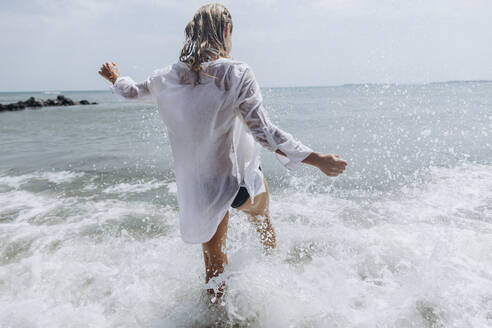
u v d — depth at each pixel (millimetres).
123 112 21406
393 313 1630
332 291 1807
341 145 6062
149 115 17562
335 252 2242
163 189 3953
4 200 3701
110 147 7086
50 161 5836
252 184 1756
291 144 1460
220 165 1604
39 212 3268
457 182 3621
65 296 1886
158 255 2334
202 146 1555
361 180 3898
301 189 3691
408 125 8172
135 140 8047
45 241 2590
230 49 1649
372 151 5430
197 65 1487
